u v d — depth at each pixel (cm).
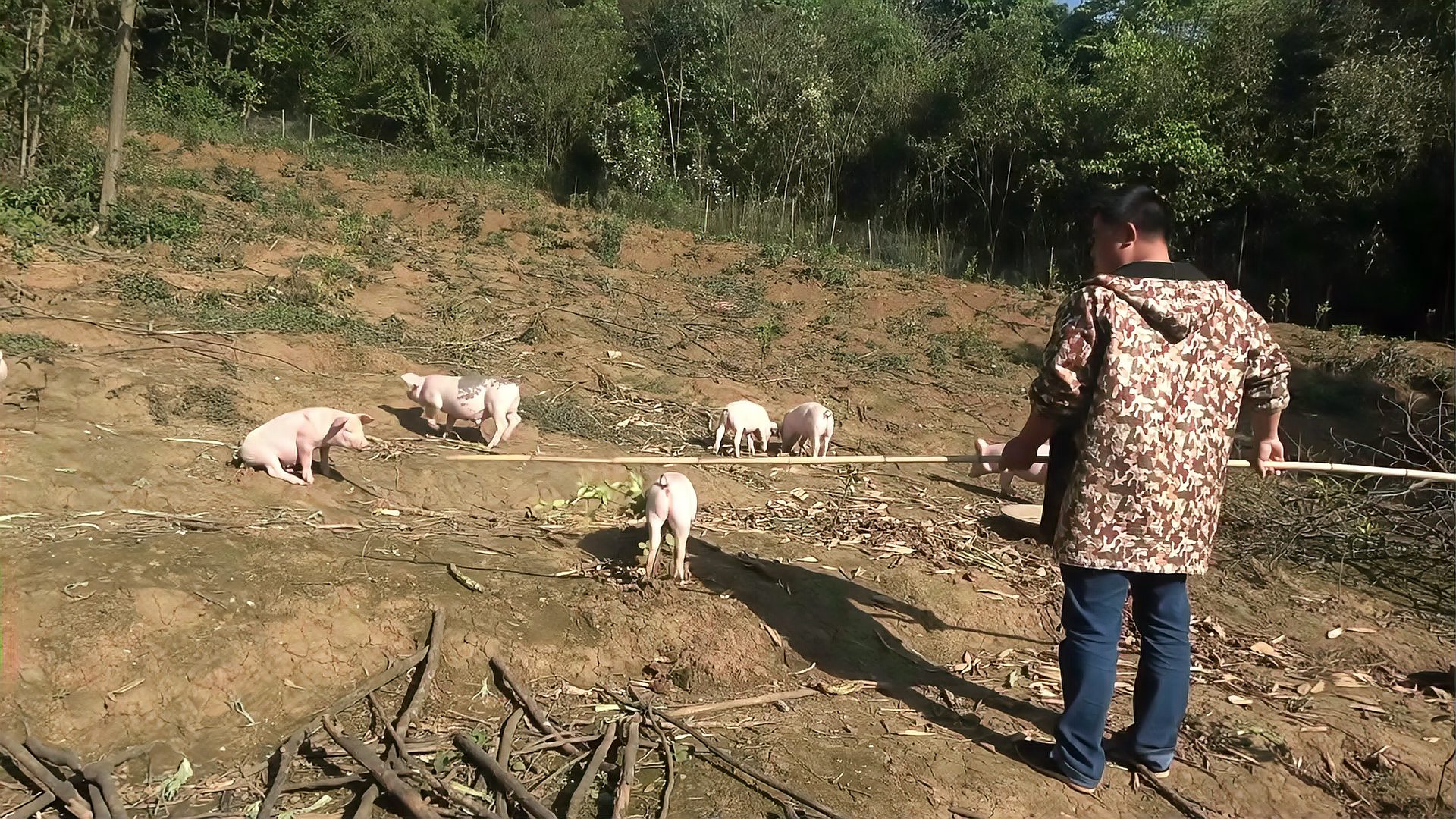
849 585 505
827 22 2188
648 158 2000
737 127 2080
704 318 1185
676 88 2200
